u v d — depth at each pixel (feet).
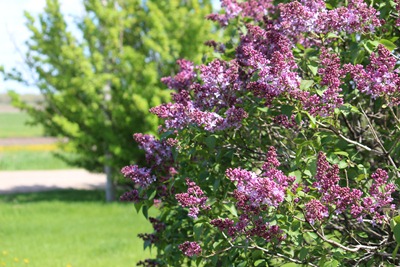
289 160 12.89
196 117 12.48
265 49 13.41
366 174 11.94
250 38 14.43
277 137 14.52
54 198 52.65
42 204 47.91
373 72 11.19
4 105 341.41
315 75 13.08
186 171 14.69
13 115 282.77
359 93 13.30
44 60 49.98
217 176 13.85
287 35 13.32
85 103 50.72
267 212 11.14
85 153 50.72
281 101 11.82
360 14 11.96
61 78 49.37
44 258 29.30
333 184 10.68
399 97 11.07
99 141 49.78
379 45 11.10
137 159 48.73
